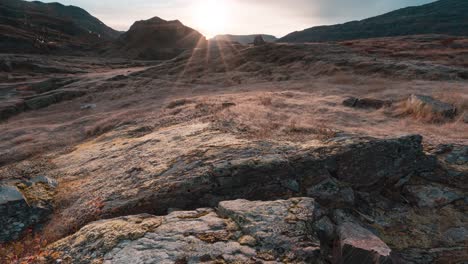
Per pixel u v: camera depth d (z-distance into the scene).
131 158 15.03
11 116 40.47
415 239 9.46
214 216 8.41
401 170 11.86
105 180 13.24
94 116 32.88
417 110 20.17
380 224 10.09
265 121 17.83
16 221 11.41
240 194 10.51
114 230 8.05
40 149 23.58
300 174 11.12
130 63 115.31
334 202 10.52
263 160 11.28
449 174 11.84
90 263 7.02
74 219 10.79
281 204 8.42
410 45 64.06
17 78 69.56
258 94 29.84
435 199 10.89
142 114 27.97
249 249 6.79
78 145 22.80
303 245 6.79
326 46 59.84
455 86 28.67
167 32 191.25
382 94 27.45
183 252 6.82
